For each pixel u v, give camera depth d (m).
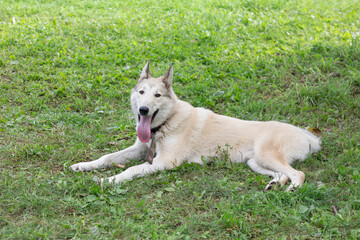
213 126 5.60
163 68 8.60
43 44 9.49
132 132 6.27
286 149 5.25
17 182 4.52
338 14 13.18
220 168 5.24
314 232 3.80
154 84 5.43
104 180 4.61
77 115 6.70
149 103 5.20
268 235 3.78
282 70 8.44
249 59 9.14
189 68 8.67
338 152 5.66
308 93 7.46
